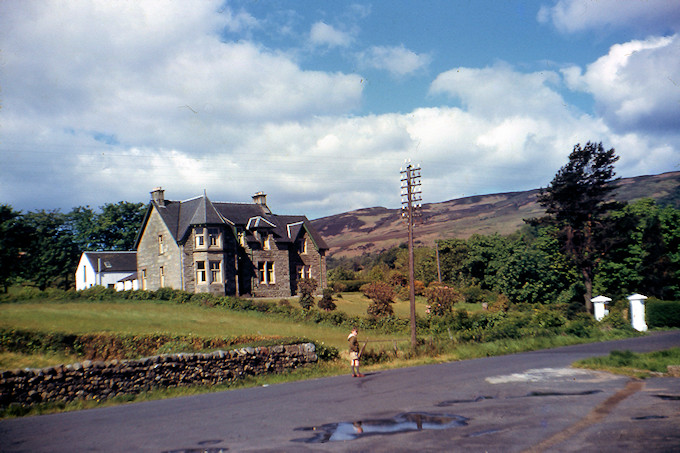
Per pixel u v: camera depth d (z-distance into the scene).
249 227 59.97
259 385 20.47
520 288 74.06
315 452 8.74
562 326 42.41
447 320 43.34
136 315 37.53
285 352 23.52
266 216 63.69
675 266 64.88
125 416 13.56
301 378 21.98
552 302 73.62
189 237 53.72
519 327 41.22
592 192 64.75
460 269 90.38
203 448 9.33
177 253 53.38
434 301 52.66
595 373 17.61
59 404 16.11
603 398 12.73
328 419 11.63
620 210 69.62
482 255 86.31
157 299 47.69
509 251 81.12
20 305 40.69
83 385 17.17
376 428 10.48
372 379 19.56
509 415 11.17
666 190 190.00
